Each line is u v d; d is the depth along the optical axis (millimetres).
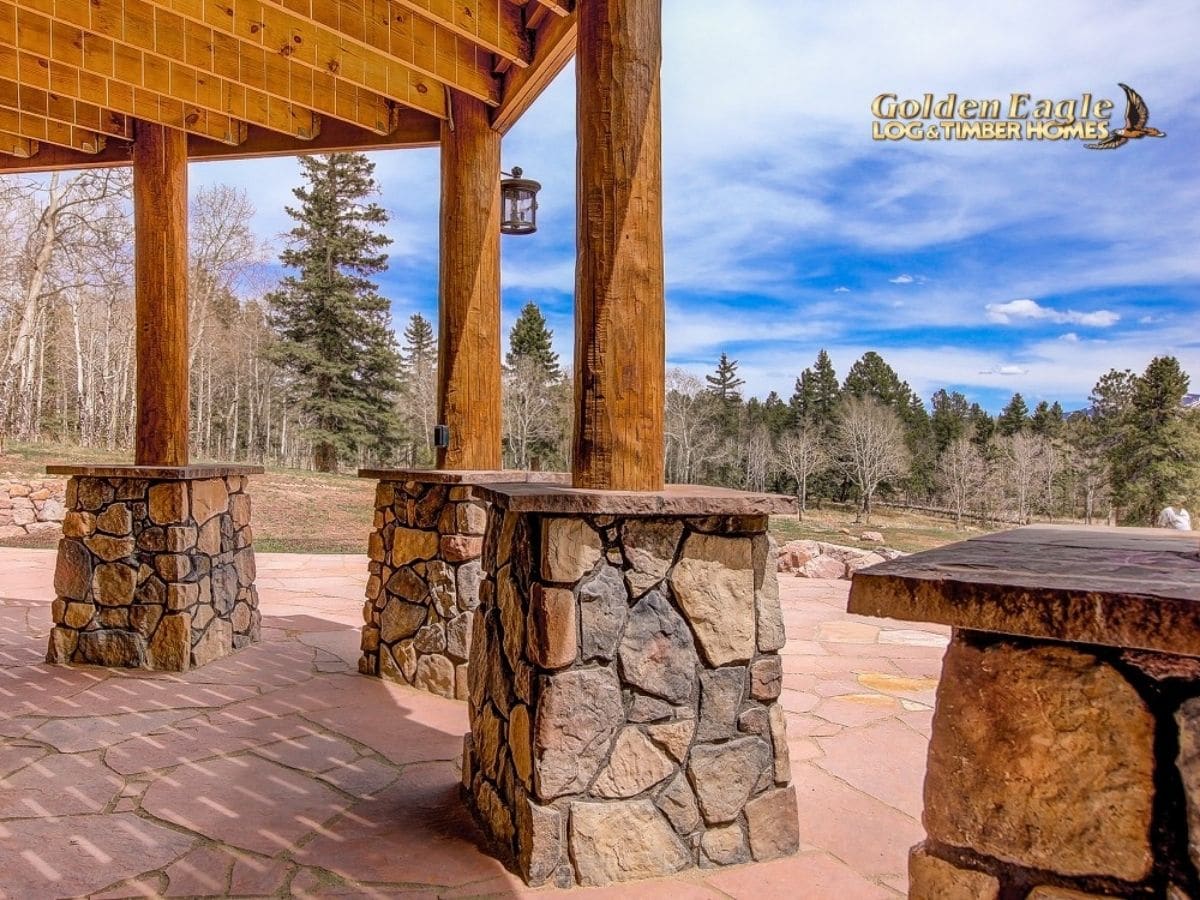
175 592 4027
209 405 24625
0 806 2385
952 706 847
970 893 818
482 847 2166
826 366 39344
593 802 1979
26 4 3014
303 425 22953
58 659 4133
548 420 31031
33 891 1907
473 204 3873
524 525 2137
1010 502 29562
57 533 10328
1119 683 761
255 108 4113
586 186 2236
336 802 2465
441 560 3684
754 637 2154
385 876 1997
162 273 4250
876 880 2023
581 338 2254
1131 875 745
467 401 3871
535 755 1954
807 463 32500
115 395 23641
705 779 2074
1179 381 15719
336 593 6312
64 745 2918
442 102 3930
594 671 1984
